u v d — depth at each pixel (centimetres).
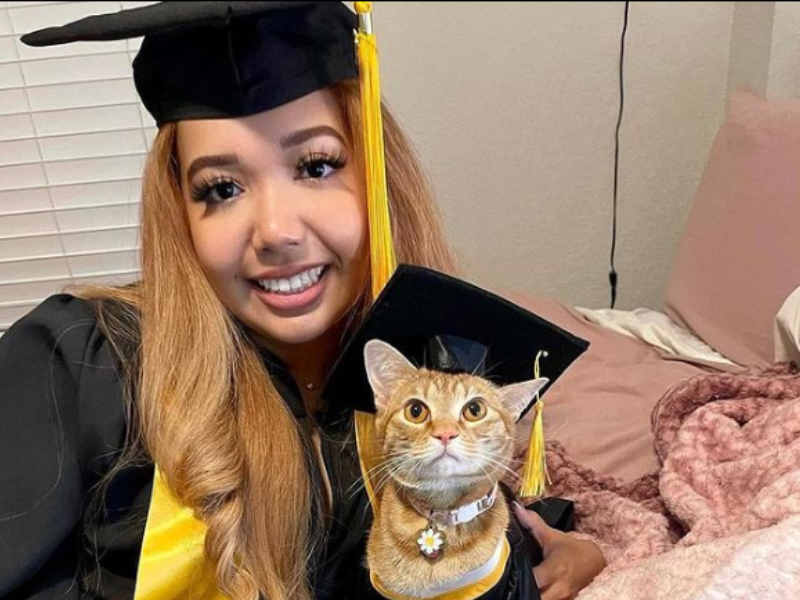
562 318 169
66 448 91
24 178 141
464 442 73
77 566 95
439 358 84
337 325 101
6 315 145
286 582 92
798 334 125
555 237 205
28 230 144
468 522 78
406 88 188
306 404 105
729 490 115
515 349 88
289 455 94
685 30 188
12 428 90
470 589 78
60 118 139
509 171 198
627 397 145
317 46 84
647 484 128
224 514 88
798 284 136
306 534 95
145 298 95
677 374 149
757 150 149
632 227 205
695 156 199
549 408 142
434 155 194
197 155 85
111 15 80
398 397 77
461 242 203
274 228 85
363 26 87
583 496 126
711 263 157
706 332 156
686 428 125
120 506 93
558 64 189
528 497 98
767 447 116
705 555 92
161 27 78
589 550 109
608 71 190
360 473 99
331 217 89
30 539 87
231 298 93
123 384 94
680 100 194
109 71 137
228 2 76
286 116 84
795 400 119
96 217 145
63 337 94
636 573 97
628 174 200
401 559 78
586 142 196
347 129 92
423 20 183
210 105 83
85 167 142
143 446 93
